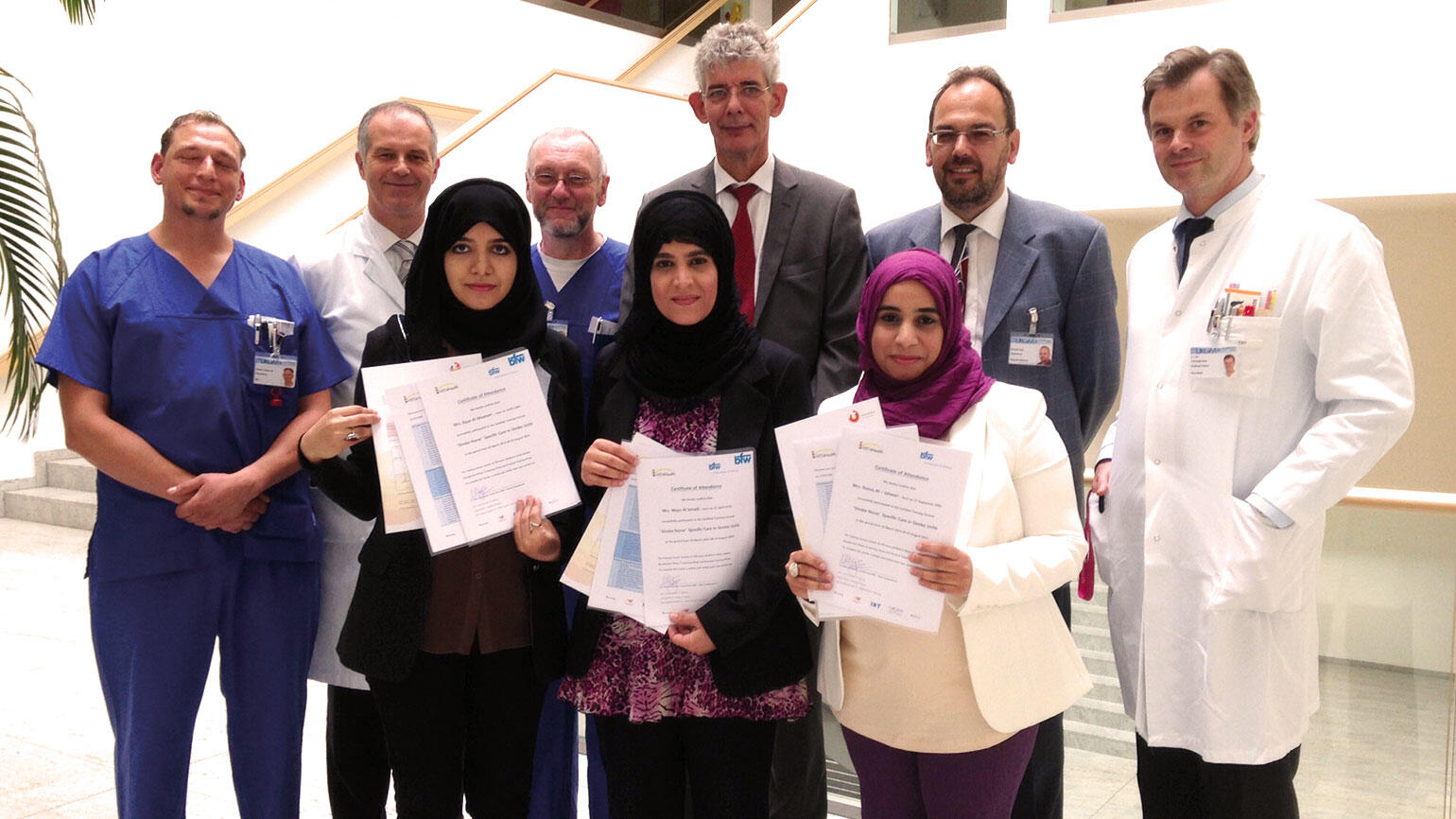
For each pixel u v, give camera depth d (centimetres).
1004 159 223
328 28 670
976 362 175
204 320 217
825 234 228
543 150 252
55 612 462
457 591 185
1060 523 171
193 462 213
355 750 241
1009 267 224
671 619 170
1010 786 172
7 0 569
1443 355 570
